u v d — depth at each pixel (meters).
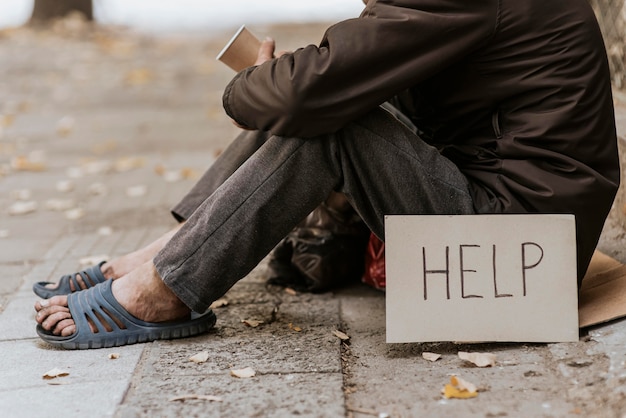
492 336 3.24
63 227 5.64
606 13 4.97
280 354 3.37
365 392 3.02
